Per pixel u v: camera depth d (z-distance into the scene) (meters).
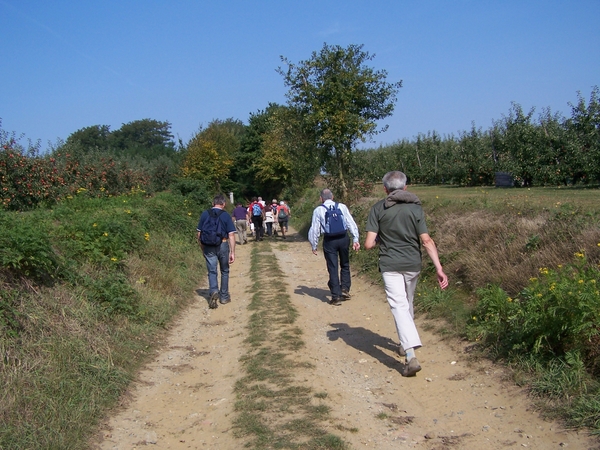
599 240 6.05
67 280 6.46
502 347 5.25
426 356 5.79
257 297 9.01
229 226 8.91
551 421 3.93
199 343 6.84
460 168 28.19
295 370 5.43
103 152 20.59
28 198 14.43
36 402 4.16
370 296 8.83
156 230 12.36
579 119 18.67
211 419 4.51
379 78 17.36
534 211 8.30
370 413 4.44
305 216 25.45
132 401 4.95
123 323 6.58
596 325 4.33
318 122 17.05
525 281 6.20
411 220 5.26
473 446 3.78
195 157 41.09
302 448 3.80
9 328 4.79
